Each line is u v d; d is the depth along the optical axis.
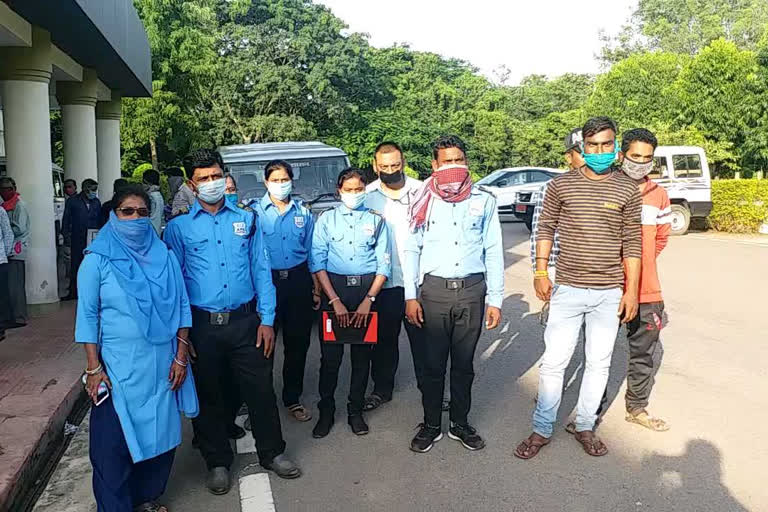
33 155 8.50
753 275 11.83
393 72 50.59
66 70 10.32
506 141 44.22
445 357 4.60
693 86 23.92
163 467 3.78
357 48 36.09
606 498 3.94
